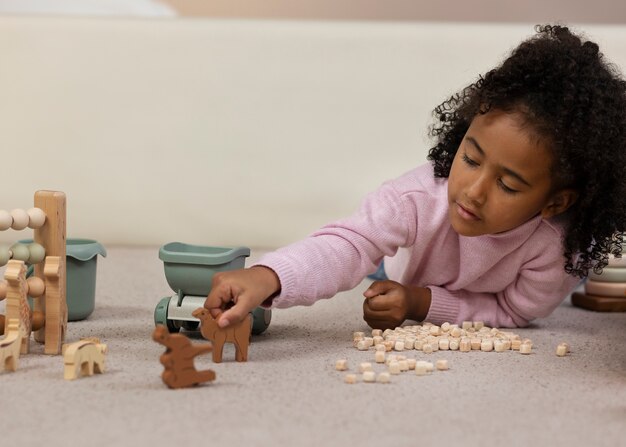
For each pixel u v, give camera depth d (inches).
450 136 60.9
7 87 93.9
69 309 61.6
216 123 94.7
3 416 40.8
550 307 62.9
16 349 48.4
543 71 53.5
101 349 50.3
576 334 61.8
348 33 94.7
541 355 54.9
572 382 48.6
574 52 54.6
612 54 93.9
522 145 52.2
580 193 56.4
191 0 123.0
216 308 51.1
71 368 46.4
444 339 55.9
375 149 95.3
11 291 50.6
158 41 94.3
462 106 58.2
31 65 93.8
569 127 52.9
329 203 95.7
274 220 95.6
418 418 41.6
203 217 95.3
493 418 42.0
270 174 95.2
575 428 41.0
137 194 95.0
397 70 95.0
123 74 94.3
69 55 93.8
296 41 94.6
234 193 95.2
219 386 45.9
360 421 41.0
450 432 40.0
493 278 62.0
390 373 49.1
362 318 65.6
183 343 45.3
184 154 95.0
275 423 40.4
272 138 95.0
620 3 123.3
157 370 48.9
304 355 53.2
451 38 95.0
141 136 94.7
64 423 40.0
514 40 94.7
